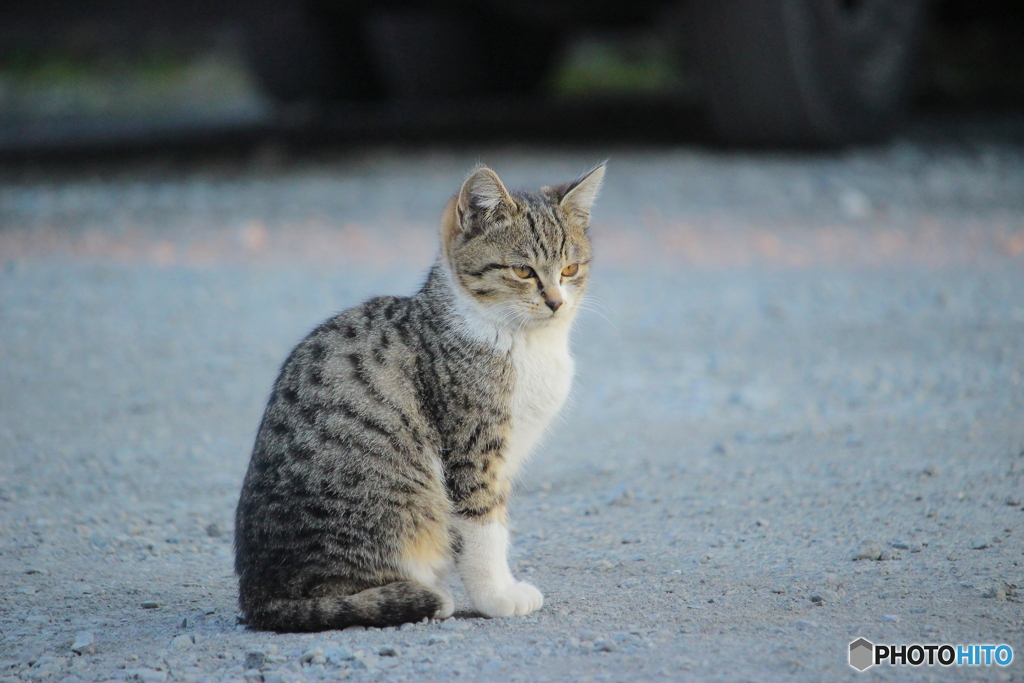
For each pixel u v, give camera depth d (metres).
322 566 11.76
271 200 40.56
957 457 16.38
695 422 19.53
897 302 26.52
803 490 15.62
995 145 46.25
